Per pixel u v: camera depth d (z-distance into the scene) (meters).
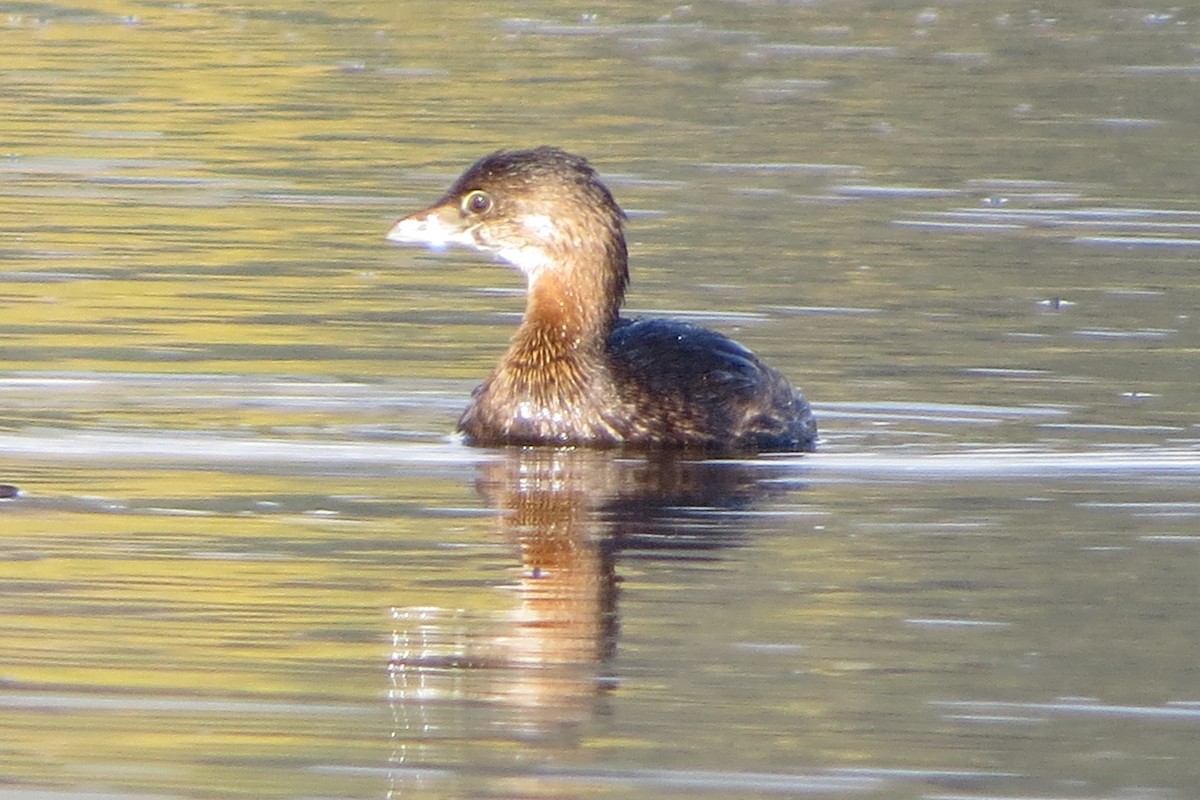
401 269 20.17
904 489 13.32
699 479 13.59
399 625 10.47
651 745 9.02
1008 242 21.98
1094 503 12.95
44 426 14.38
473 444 14.50
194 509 12.52
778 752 8.97
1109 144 28.44
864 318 18.30
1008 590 11.21
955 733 9.21
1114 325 18.16
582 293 15.14
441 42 37.03
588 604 10.88
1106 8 42.03
